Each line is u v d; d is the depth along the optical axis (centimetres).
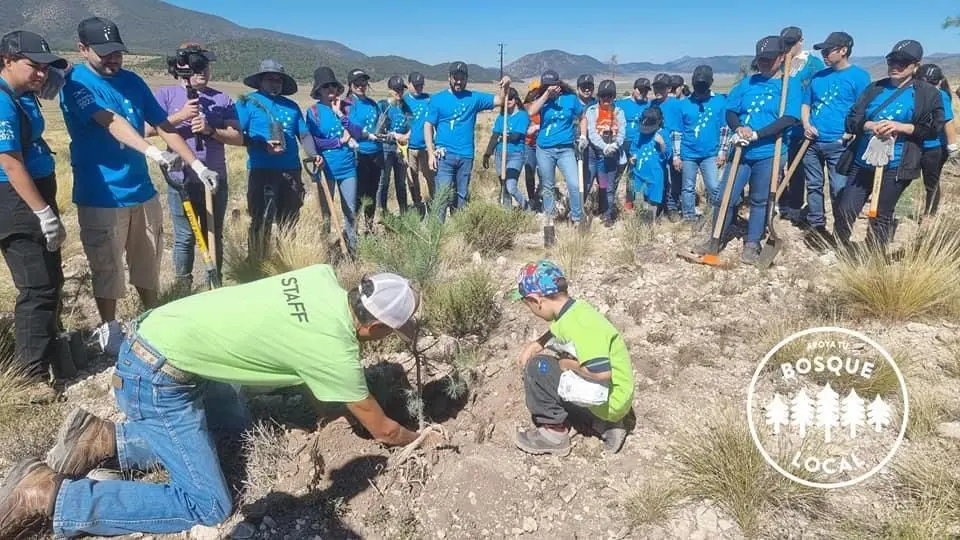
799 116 525
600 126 767
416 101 845
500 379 383
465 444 322
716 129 700
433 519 278
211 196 482
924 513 261
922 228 534
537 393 312
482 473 292
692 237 652
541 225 753
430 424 326
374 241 541
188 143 492
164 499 267
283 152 558
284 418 340
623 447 321
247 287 273
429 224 529
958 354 373
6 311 472
